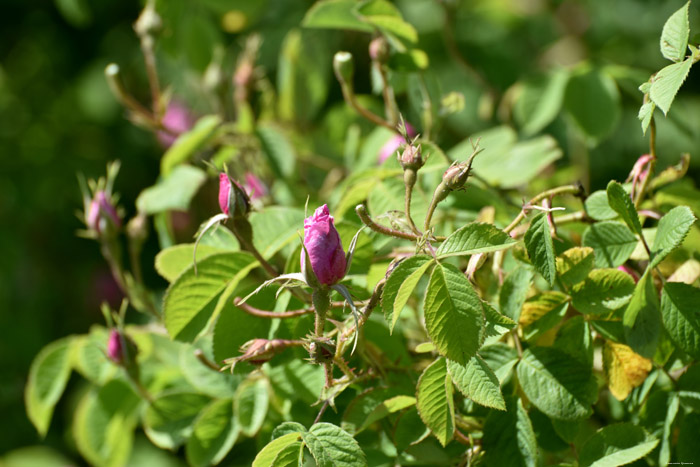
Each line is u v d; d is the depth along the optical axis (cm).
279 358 82
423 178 88
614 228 80
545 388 78
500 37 155
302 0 148
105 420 92
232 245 85
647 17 162
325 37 125
